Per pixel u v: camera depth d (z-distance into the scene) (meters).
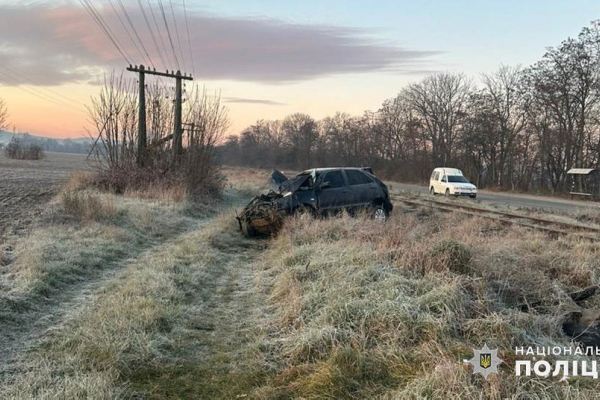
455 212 16.33
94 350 4.36
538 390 3.42
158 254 8.90
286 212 11.73
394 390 3.62
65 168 37.69
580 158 42.50
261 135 106.50
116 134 18.27
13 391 3.66
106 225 10.51
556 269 7.48
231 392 3.85
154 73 18.47
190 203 15.63
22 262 7.18
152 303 5.55
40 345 4.64
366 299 5.12
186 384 3.98
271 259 8.51
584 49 41.31
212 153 19.30
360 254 6.91
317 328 4.70
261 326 5.23
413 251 6.66
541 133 47.16
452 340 4.38
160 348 4.60
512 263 7.30
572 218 17.69
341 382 3.80
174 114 18.58
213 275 7.65
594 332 5.02
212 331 5.19
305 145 94.69
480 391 3.31
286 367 4.26
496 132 52.88
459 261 6.27
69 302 6.04
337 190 12.41
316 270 6.76
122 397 3.69
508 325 4.57
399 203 22.39
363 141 82.69
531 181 52.97
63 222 10.65
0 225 10.34
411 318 4.66
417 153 68.75
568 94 43.00
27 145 59.81
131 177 17.17
